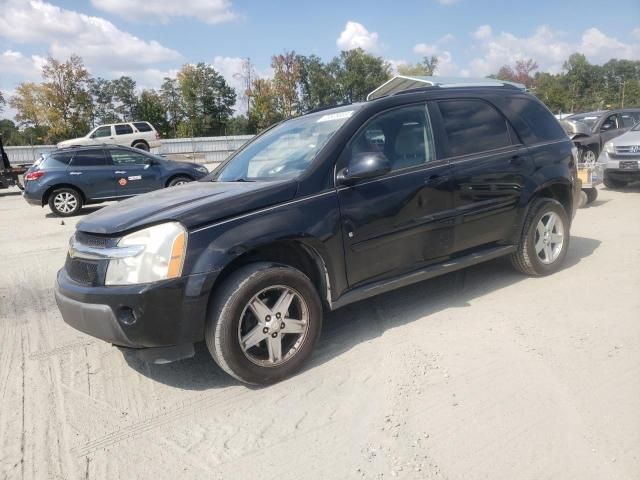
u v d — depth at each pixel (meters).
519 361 3.35
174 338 3.02
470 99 4.50
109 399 3.27
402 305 4.51
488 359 3.40
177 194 3.68
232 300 3.06
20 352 4.08
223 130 73.31
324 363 3.52
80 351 4.05
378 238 3.73
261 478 2.43
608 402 2.82
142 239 3.01
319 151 3.65
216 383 3.40
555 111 72.25
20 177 19.00
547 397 2.91
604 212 8.38
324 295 3.60
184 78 70.50
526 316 4.09
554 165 4.82
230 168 4.39
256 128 64.31
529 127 4.79
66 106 62.12
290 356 3.34
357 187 3.63
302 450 2.61
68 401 3.27
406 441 2.61
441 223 4.07
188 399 3.21
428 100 4.22
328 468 2.46
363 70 77.50
